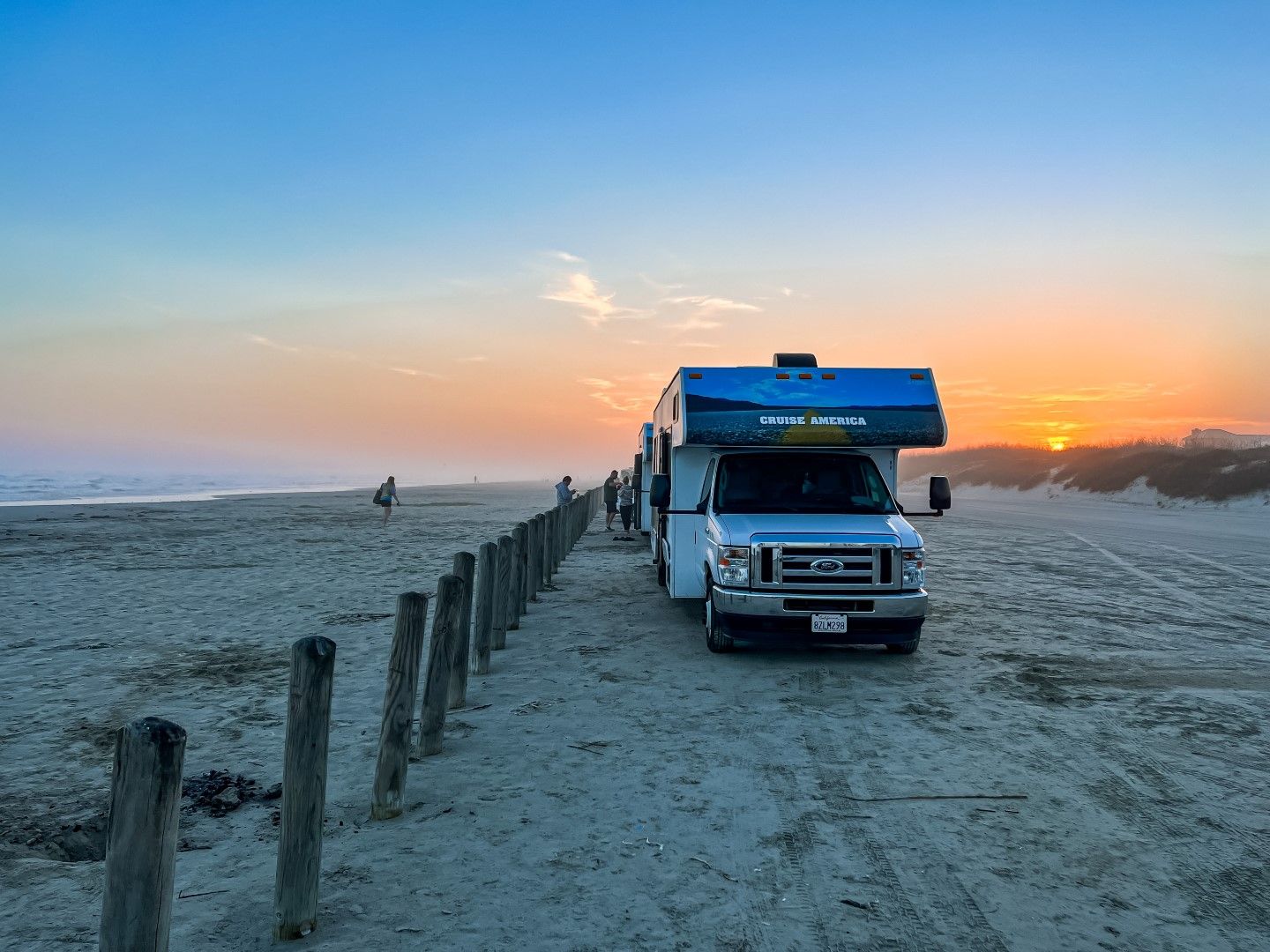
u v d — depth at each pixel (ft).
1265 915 12.62
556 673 28.02
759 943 11.89
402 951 11.68
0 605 42.24
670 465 36.65
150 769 8.89
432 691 19.84
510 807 16.79
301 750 11.97
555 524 53.42
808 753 20.03
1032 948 11.75
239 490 272.72
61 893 13.60
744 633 27.99
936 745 20.57
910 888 13.50
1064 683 26.43
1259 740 20.84
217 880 13.85
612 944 11.87
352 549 71.10
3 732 22.21
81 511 128.88
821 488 32.12
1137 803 16.93
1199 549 67.77
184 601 43.21
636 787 17.85
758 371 32.27
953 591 45.78
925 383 32.32
